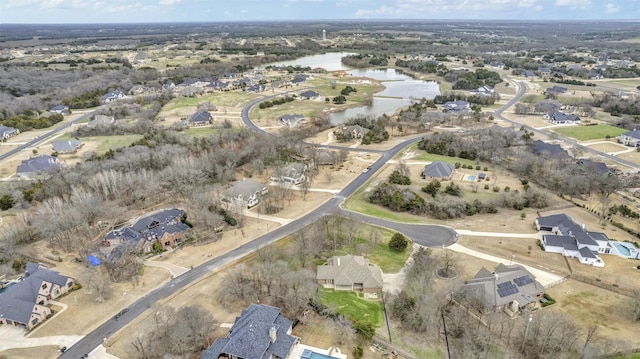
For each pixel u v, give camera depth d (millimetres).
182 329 65125
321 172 142500
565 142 171500
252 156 153125
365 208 114938
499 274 77125
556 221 100250
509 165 145875
